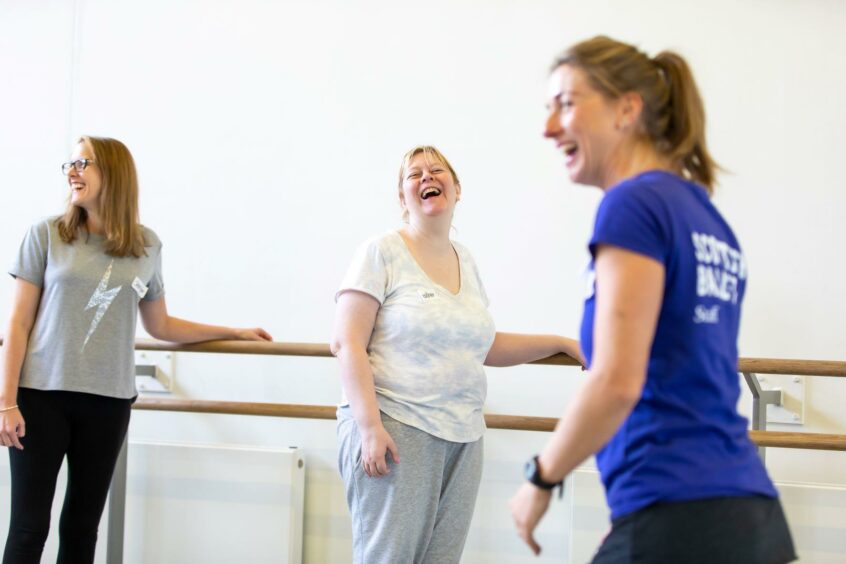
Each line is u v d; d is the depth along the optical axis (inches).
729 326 40.1
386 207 104.0
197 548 99.0
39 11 112.7
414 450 64.8
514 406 99.7
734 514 36.9
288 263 106.0
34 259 77.0
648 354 37.8
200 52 109.6
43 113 112.1
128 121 110.4
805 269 94.7
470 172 102.3
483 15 103.2
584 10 101.0
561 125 41.4
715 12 97.9
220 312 107.0
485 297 75.2
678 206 38.5
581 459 36.8
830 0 95.8
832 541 85.4
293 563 98.5
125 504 99.3
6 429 72.7
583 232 99.7
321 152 106.0
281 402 105.3
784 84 96.1
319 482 103.7
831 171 94.8
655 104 40.9
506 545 98.1
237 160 107.8
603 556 38.9
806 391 93.7
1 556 102.7
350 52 106.0
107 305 77.1
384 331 66.9
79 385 75.5
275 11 108.0
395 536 63.9
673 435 37.4
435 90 103.9
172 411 100.7
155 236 83.2
